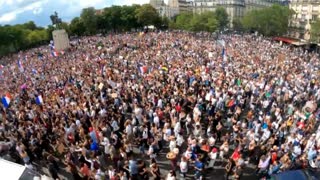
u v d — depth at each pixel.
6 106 23.27
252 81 25.95
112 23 113.88
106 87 26.09
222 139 17.66
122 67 34.81
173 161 14.84
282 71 31.83
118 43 59.44
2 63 64.38
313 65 38.62
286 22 93.88
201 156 14.26
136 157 16.73
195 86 24.88
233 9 143.50
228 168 14.21
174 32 91.62
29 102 23.89
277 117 18.47
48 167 15.13
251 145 15.32
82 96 23.36
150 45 54.94
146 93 23.30
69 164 14.04
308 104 20.55
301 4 99.38
